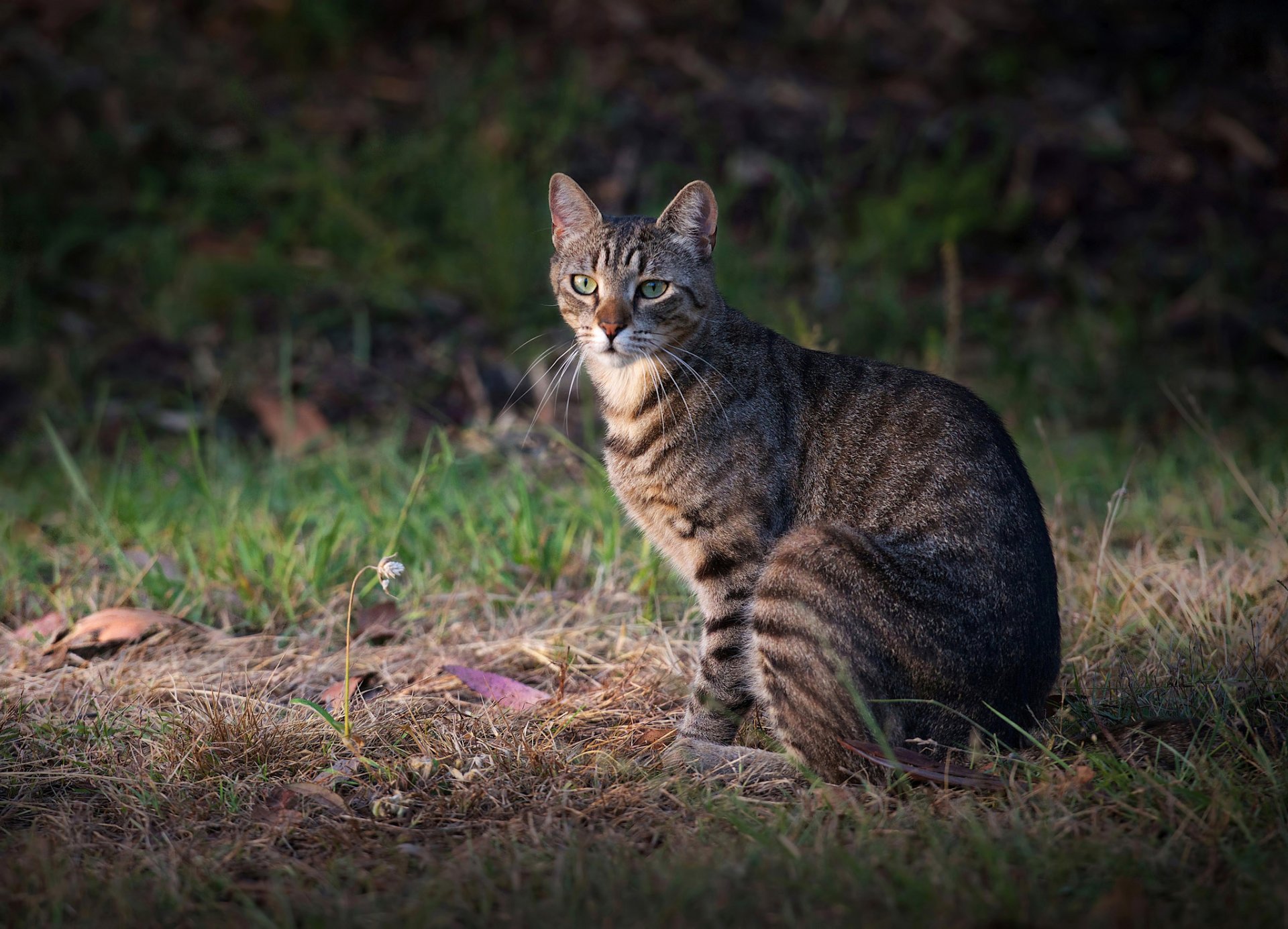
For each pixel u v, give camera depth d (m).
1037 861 5.58
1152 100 19.44
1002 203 17.56
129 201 16.95
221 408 13.97
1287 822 5.89
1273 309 15.44
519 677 8.43
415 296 15.97
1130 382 14.13
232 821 6.44
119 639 8.73
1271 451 11.80
